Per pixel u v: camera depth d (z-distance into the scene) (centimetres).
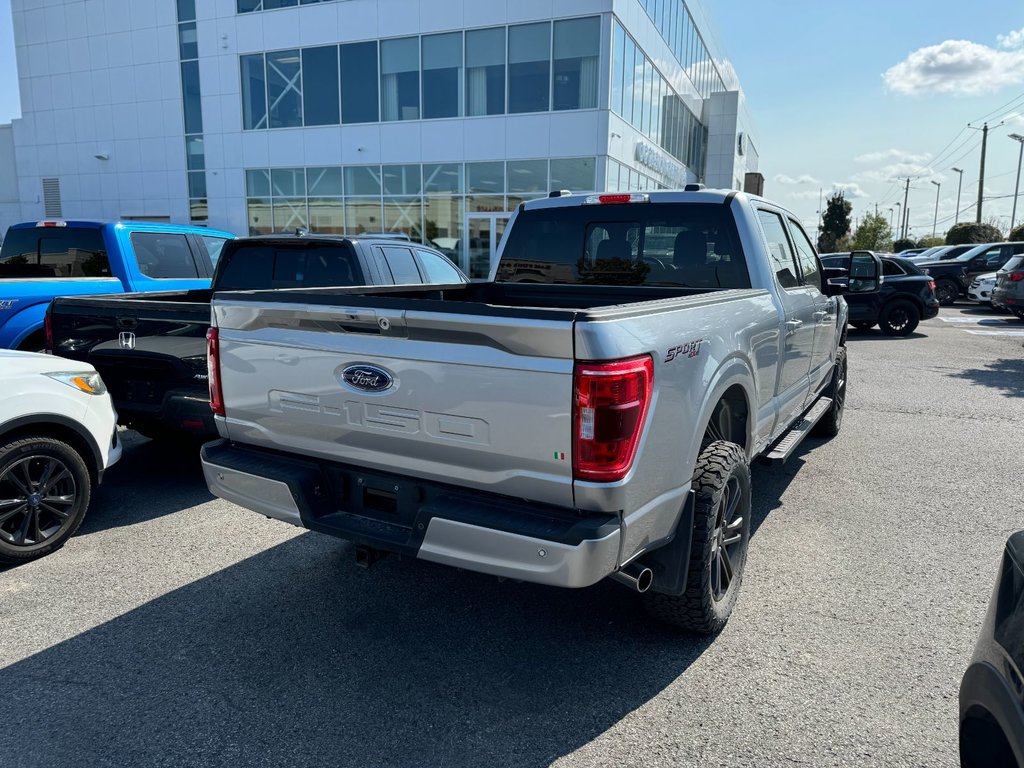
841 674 292
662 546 282
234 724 261
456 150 2028
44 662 299
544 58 1895
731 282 419
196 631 325
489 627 330
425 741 252
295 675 291
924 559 402
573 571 232
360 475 290
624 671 295
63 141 2578
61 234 706
